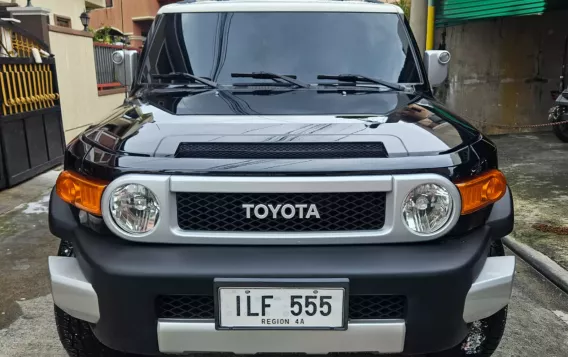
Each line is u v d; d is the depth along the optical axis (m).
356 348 1.77
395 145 1.84
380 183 1.72
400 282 1.71
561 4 7.70
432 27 8.48
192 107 2.26
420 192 1.75
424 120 2.12
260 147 1.81
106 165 1.78
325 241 1.75
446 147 1.86
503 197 2.04
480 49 9.17
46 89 6.27
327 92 2.53
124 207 1.75
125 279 1.71
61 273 1.86
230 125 1.99
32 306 2.95
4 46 5.64
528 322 2.83
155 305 1.75
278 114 2.15
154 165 1.73
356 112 2.21
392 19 2.95
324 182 1.70
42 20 6.65
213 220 1.76
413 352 1.80
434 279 1.72
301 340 1.75
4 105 5.27
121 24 19.31
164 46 2.84
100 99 8.63
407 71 2.78
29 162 5.75
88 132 2.13
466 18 8.36
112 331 1.79
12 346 2.55
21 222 4.35
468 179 1.82
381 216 1.77
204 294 1.72
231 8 2.88
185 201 1.76
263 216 1.75
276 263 1.71
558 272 3.36
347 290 1.70
